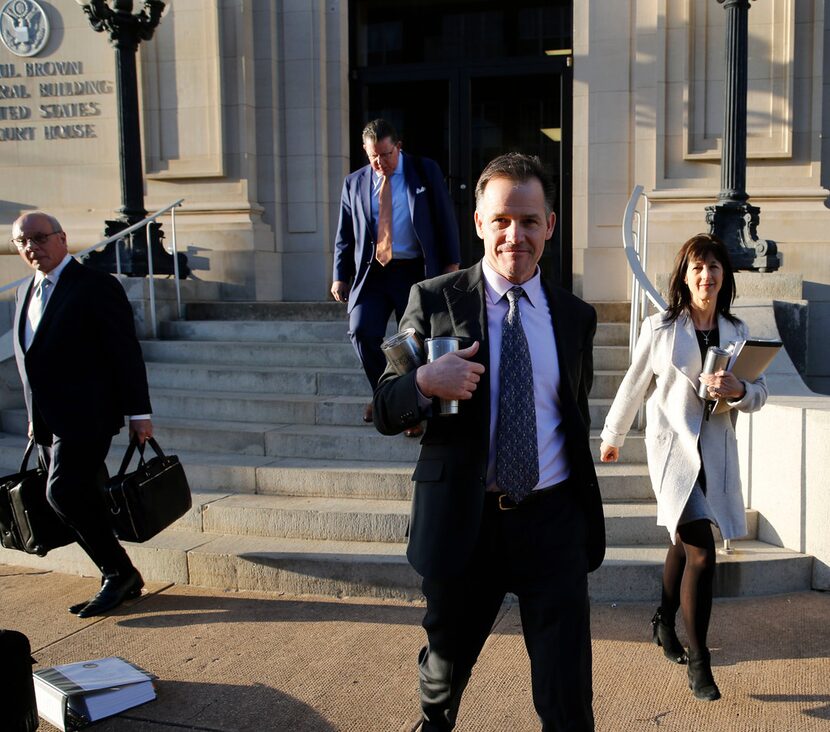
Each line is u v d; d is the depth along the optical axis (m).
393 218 5.06
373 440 5.39
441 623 2.48
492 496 2.47
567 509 2.50
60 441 4.10
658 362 3.50
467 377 2.27
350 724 3.20
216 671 3.64
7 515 4.30
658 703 3.30
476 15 9.50
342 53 9.36
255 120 9.25
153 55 9.23
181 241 9.05
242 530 4.91
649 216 8.27
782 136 8.05
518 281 2.52
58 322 4.09
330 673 3.59
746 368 3.37
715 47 8.20
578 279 8.73
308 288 9.34
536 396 2.50
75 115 9.71
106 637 4.01
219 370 6.51
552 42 9.36
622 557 4.36
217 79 9.03
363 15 9.70
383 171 4.99
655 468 3.43
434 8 9.58
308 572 4.46
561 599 2.38
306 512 4.80
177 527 5.04
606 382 5.88
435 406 2.36
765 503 4.64
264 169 9.27
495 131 9.52
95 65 9.63
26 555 5.13
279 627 4.07
